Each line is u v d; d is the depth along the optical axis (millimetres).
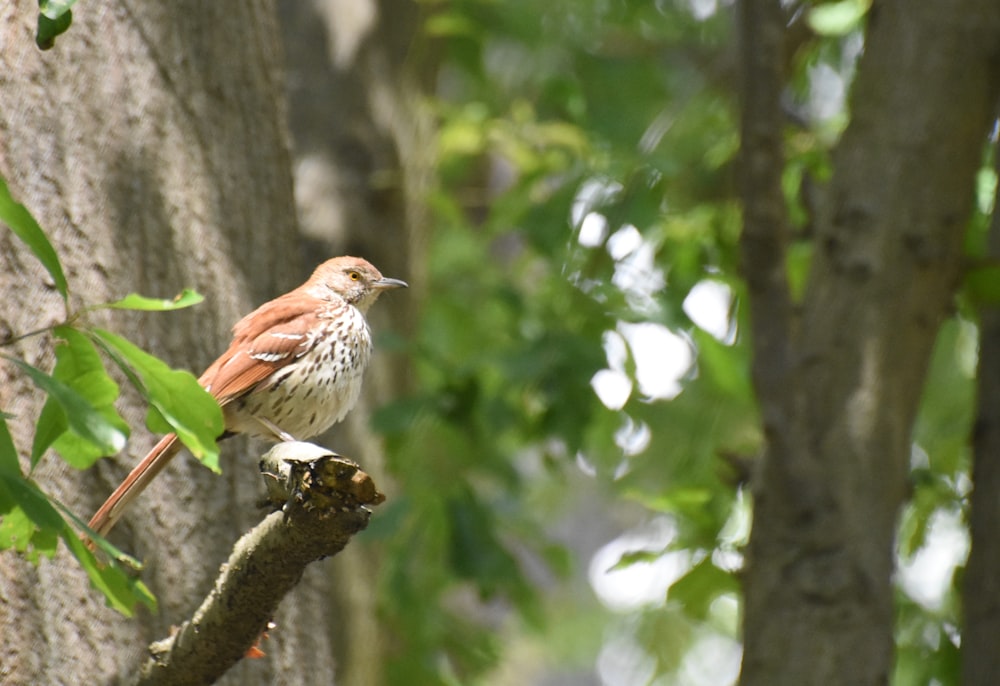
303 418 9359
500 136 17094
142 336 8781
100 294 8617
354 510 6598
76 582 8211
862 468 9422
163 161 9133
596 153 16281
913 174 9836
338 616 13008
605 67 21016
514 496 17141
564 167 16781
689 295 14969
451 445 16141
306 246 15297
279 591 7070
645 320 14703
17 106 8586
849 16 12219
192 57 9422
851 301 9688
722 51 19766
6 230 8375
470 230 19844
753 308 9445
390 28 16906
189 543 8703
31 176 8547
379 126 16094
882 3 10188
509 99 21828
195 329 9070
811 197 11969
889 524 9469
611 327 15258
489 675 19625
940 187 9828
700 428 16609
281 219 9984
